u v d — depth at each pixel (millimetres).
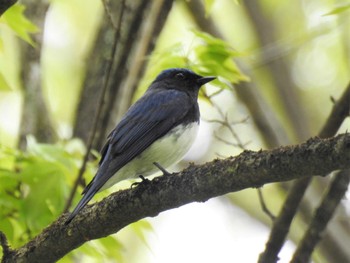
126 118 10047
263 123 13938
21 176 9805
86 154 9594
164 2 12086
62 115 16422
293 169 6828
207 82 10711
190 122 10352
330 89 16781
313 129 16594
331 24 15656
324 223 9695
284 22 16844
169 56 10555
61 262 10047
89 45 12938
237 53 10352
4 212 9773
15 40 13812
